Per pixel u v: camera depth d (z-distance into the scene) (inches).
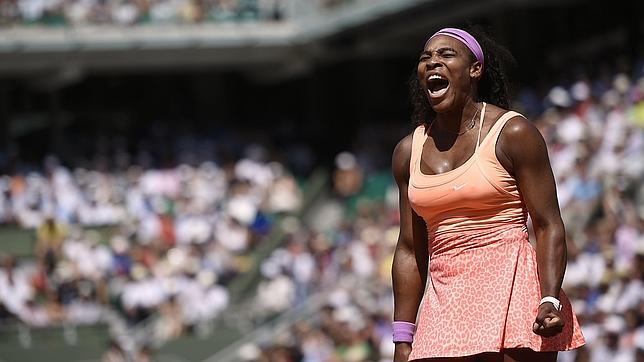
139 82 3651.6
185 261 2635.3
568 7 2952.8
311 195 3218.5
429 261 619.8
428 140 602.9
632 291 1598.2
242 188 3065.9
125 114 3639.3
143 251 2625.5
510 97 621.3
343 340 2102.6
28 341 2474.2
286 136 3496.6
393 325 622.2
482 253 582.6
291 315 2448.3
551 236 578.2
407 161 613.0
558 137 2315.5
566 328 580.4
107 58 3299.7
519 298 575.5
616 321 1576.0
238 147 3341.5
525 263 580.4
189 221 2834.6
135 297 2532.0
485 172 577.3
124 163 3228.3
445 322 583.2
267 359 2226.9
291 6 3348.9
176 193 3095.5
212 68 3565.5
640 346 1544.0
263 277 2743.6
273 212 3115.2
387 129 3319.4
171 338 2474.2
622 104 2301.9
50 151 3503.9
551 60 2972.4
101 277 2588.6
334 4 3201.3
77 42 3240.7
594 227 1923.0
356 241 2581.2
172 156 3270.2
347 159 3164.4
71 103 3580.2
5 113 3494.1
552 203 580.4
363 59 3607.3
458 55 586.9
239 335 2488.9
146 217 2847.0
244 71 3681.1
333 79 3681.1
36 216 2896.2
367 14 3063.5
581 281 1743.4
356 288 2352.4
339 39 3339.1
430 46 592.4
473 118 590.2
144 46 3282.5
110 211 2942.9
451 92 584.7
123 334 2480.3
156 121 3654.0
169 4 3309.5
